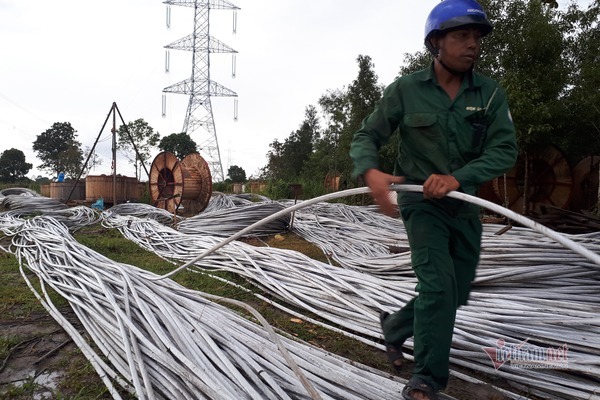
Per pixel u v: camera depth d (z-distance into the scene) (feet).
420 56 55.21
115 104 46.44
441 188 6.67
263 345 9.21
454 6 7.27
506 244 15.08
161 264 19.90
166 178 42.47
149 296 11.19
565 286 12.89
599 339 9.51
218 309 11.39
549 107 35.65
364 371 8.77
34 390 8.98
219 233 27.58
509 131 7.41
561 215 25.26
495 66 39.81
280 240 27.07
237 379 7.66
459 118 7.52
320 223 29.12
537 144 38.68
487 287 13.24
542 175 39.99
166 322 9.79
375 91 80.18
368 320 12.06
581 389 8.77
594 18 38.86
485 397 9.07
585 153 43.32
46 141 204.95
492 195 41.27
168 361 8.20
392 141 54.03
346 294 13.51
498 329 10.35
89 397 8.68
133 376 8.10
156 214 38.32
